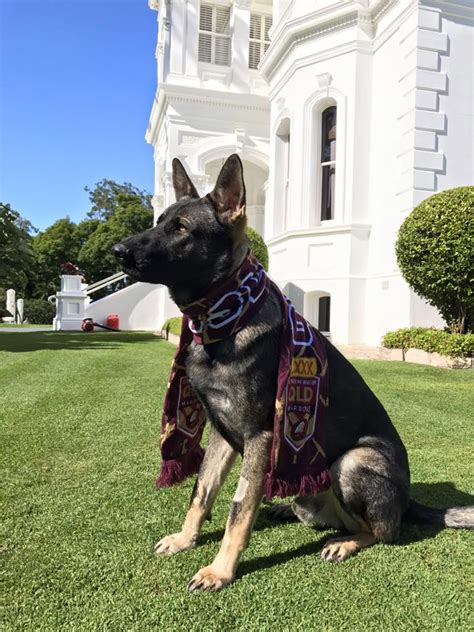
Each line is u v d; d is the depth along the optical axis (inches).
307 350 84.2
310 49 471.8
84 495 108.3
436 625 67.1
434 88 386.3
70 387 229.6
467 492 115.0
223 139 662.5
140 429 159.9
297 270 478.0
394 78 412.2
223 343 80.4
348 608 70.5
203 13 686.5
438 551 86.9
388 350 358.0
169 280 83.0
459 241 293.9
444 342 309.1
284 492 79.2
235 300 80.4
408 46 390.9
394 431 96.9
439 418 180.9
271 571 80.2
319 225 481.1
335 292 450.3
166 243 81.1
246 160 673.0
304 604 71.3
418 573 79.7
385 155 424.8
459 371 287.7
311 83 472.4
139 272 81.7
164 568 80.1
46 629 64.9
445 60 388.8
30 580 75.8
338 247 450.6
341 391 89.8
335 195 459.2
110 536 90.3
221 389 80.9
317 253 466.0
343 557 83.8
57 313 711.7
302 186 478.3
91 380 248.5
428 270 310.3
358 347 411.2
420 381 256.1
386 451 90.4
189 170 649.6
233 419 81.4
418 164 385.1
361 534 90.7
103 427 161.8
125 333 605.0
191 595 72.9
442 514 96.1
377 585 76.2
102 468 124.9
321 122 482.3
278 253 521.7
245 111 668.1
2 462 128.3
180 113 649.6
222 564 77.7
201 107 655.8
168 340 488.1
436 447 147.1
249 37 692.7
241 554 85.4
